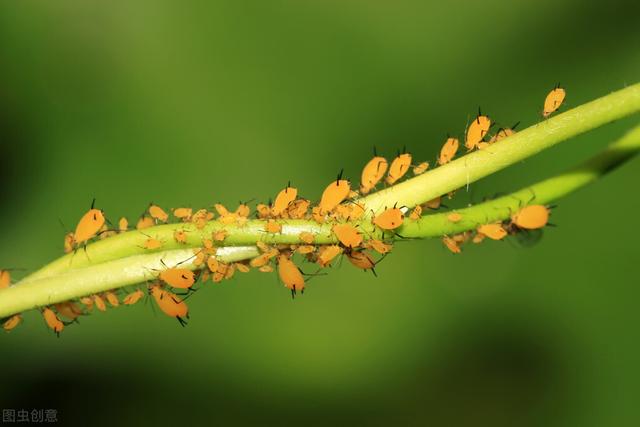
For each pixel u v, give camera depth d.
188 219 0.12
